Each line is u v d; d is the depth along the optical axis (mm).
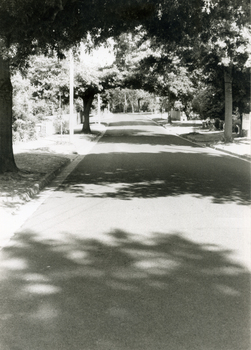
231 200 9688
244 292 4555
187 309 4152
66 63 34500
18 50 11273
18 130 27859
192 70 28500
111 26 12430
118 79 38281
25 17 9711
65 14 10945
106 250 6047
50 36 11500
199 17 12414
